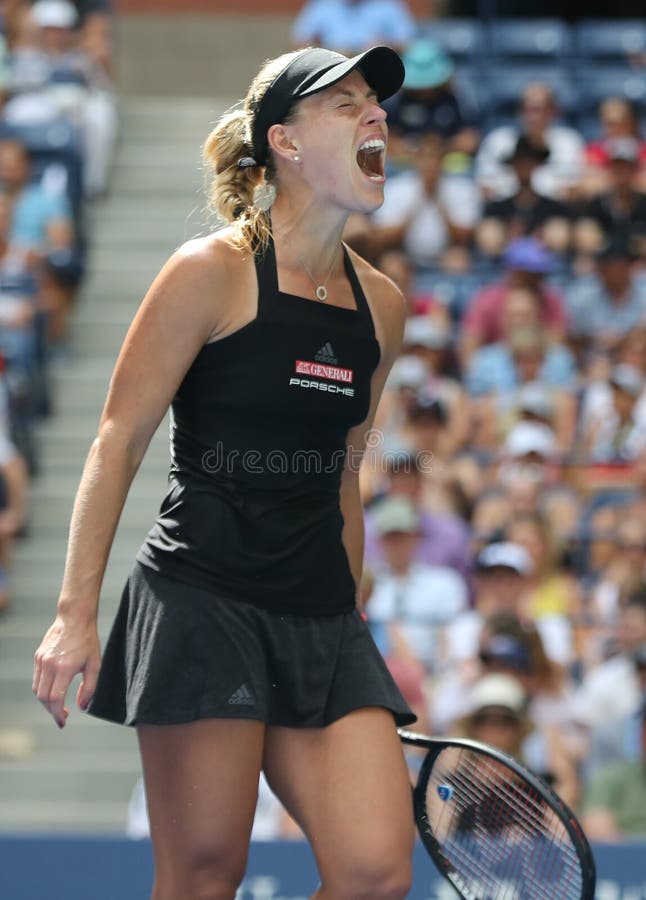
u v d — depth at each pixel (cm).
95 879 1502
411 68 3191
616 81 3678
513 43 3769
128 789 2138
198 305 873
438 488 2284
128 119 3562
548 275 2775
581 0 4566
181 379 889
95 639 869
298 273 909
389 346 965
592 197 2981
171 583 898
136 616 909
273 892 1454
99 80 3619
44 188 2958
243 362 888
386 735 901
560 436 2480
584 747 1905
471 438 2492
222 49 4328
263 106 906
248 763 885
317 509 922
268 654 899
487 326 2691
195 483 905
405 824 875
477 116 3481
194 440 907
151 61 4306
